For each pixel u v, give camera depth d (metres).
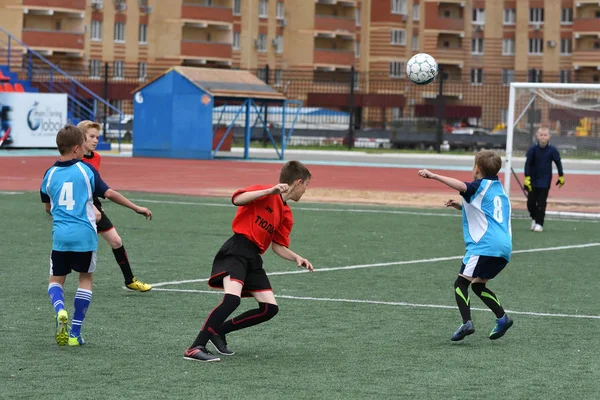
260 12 135.12
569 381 12.23
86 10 120.06
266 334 14.81
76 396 11.14
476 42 145.00
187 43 126.56
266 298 13.25
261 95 65.94
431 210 35.69
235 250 13.02
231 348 13.84
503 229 14.34
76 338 13.70
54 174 13.55
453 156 78.38
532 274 21.23
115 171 51.38
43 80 83.50
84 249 13.45
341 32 137.12
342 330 15.17
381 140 95.44
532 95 39.00
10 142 66.00
